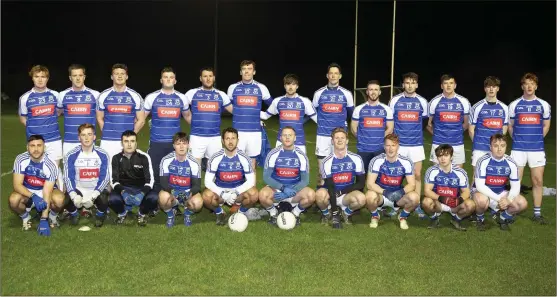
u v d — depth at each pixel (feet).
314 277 16.56
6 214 23.41
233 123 25.82
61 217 22.82
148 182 21.74
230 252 18.66
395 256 18.57
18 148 42.57
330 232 21.39
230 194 21.35
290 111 25.38
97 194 21.12
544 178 33.78
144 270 16.90
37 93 24.23
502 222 22.31
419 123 25.30
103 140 24.49
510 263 18.03
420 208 24.23
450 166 22.08
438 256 18.63
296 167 22.45
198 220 23.17
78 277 16.30
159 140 24.63
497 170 22.38
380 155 22.70
